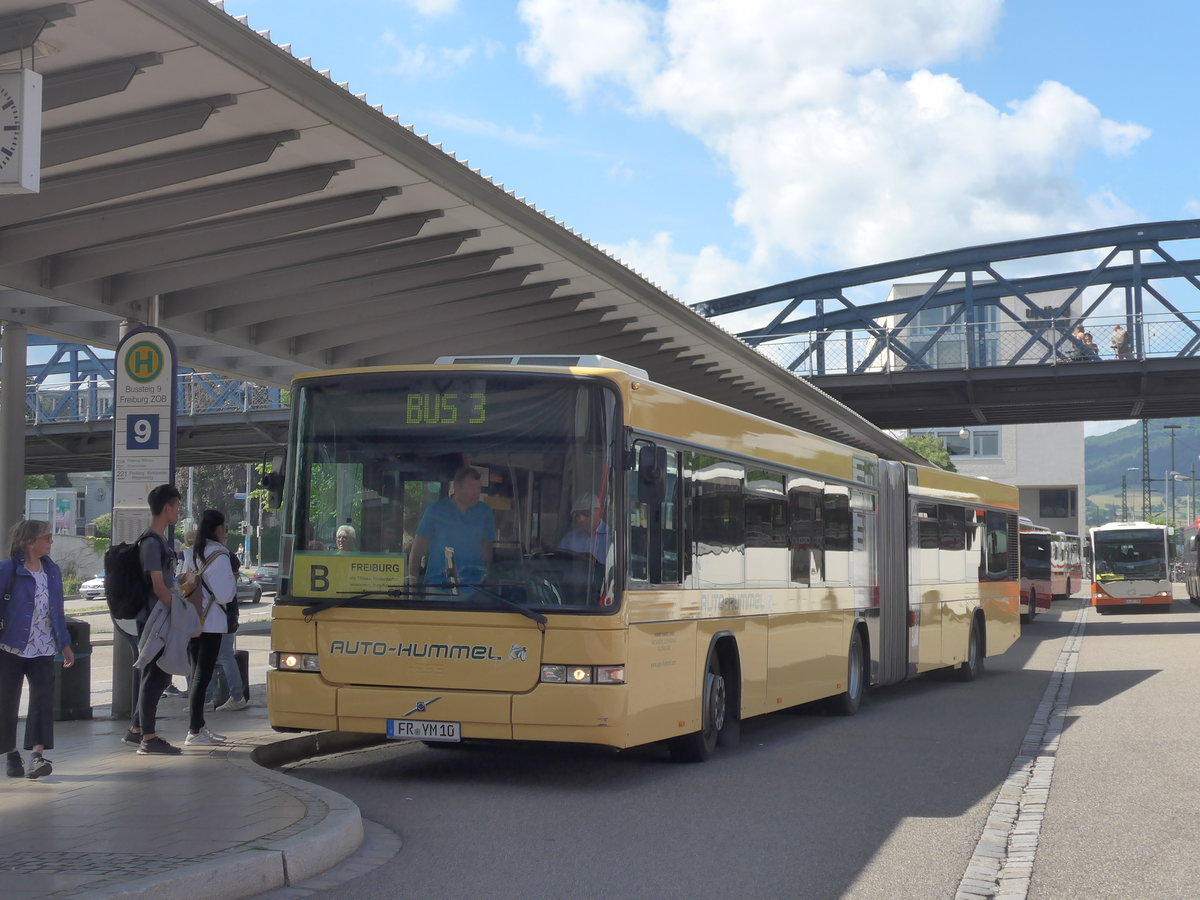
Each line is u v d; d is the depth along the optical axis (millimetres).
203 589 10961
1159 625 40500
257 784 8820
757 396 29234
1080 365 37438
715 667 11711
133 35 9586
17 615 9008
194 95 10711
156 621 10422
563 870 7168
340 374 10289
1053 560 58094
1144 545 50562
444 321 17938
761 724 15023
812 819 8836
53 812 7824
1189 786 10359
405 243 15117
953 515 20906
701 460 11344
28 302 17609
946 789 10195
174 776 9172
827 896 6703
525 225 15062
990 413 42656
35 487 93312
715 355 23516
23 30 9125
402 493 9992
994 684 20891
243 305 16438
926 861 7574
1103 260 46031
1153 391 37812
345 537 10062
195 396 37344
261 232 13508
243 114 11148
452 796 9570
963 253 47438
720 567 11695
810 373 39719
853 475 16266
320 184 12523
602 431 9820
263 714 13594
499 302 17594
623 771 10953
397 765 11180
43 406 39094
